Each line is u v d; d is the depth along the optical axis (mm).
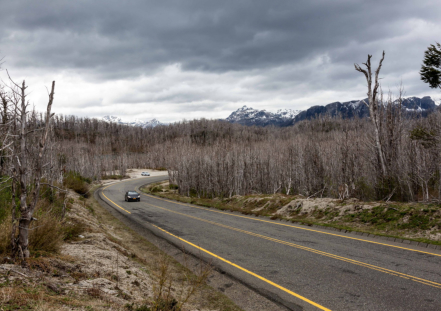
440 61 18500
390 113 24734
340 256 10320
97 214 23922
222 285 8234
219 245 12711
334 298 6887
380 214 15391
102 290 6051
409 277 8023
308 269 9070
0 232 7055
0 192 9453
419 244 11641
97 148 135750
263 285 7988
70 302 4883
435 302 6438
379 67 23359
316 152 39625
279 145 69062
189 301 7012
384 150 24438
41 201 10250
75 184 37844
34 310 4227
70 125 198250
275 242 12859
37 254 7297
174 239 14383
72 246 9727
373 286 7477
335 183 36250
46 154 13031
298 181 45375
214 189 52688
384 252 10672
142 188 61812
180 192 54562
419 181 22031
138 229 17891
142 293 6789
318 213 18609
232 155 52844
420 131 20234
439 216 13055
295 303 6773
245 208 25297
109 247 10891
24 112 6449
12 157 6711
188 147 74500
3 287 4910
